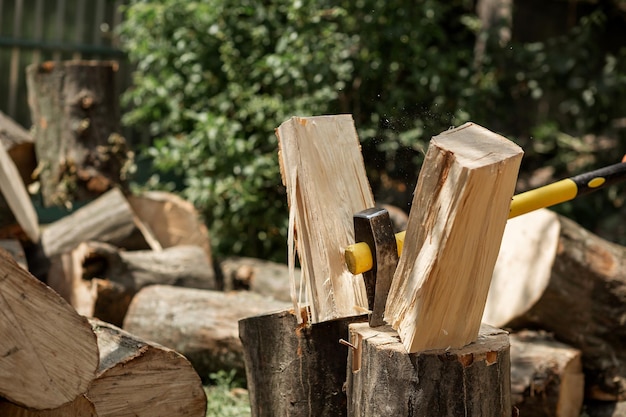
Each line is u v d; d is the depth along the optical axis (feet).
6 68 27.89
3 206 17.34
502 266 15.75
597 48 28.07
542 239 15.26
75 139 20.59
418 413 9.13
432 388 9.13
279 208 24.35
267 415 11.32
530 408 14.16
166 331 15.87
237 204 23.21
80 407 9.41
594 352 15.33
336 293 10.57
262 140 24.18
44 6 28.02
